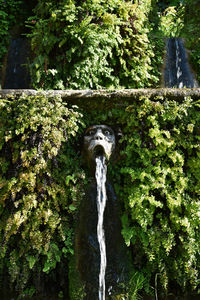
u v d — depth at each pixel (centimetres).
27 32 702
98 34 389
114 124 285
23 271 258
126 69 423
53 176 263
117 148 282
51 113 262
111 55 404
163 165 270
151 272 270
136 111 276
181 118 272
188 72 538
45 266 254
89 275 249
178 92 273
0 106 264
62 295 266
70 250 259
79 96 274
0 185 254
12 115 268
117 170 281
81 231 260
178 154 266
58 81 377
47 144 257
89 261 251
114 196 269
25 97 266
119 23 421
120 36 425
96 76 396
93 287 246
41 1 449
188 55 557
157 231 260
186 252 259
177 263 261
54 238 262
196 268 266
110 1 433
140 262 271
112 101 277
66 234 262
